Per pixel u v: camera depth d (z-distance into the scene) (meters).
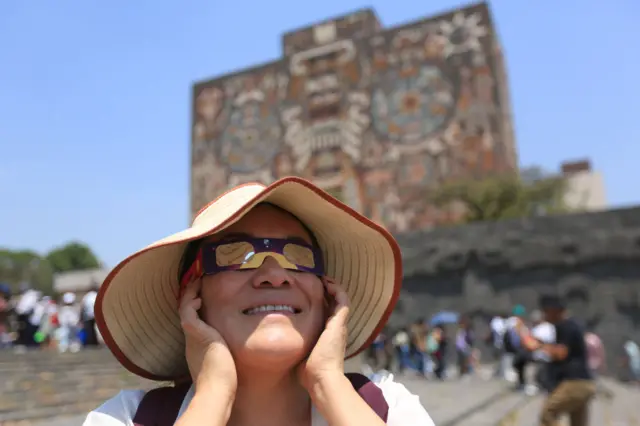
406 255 22.78
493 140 31.80
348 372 1.75
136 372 1.71
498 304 20.83
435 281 22.20
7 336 13.96
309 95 37.28
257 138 38.62
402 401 1.65
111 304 1.60
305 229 1.76
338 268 1.89
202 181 39.94
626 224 19.53
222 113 40.50
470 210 30.89
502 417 8.70
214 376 1.38
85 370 11.08
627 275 19.14
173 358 1.78
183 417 1.32
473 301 21.25
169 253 1.65
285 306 1.52
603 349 18.81
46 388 9.16
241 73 40.47
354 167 34.75
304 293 1.58
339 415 1.36
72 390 9.45
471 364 18.16
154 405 1.54
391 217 33.06
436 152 32.84
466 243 21.81
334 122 36.00
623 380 17.73
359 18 37.28
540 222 20.88
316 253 1.66
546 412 5.23
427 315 21.92
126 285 1.60
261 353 1.43
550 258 20.25
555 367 5.26
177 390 1.60
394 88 34.75
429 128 33.34
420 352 16.72
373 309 1.83
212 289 1.53
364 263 1.83
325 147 35.94
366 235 1.73
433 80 33.81
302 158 36.56
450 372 18.81
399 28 35.47
